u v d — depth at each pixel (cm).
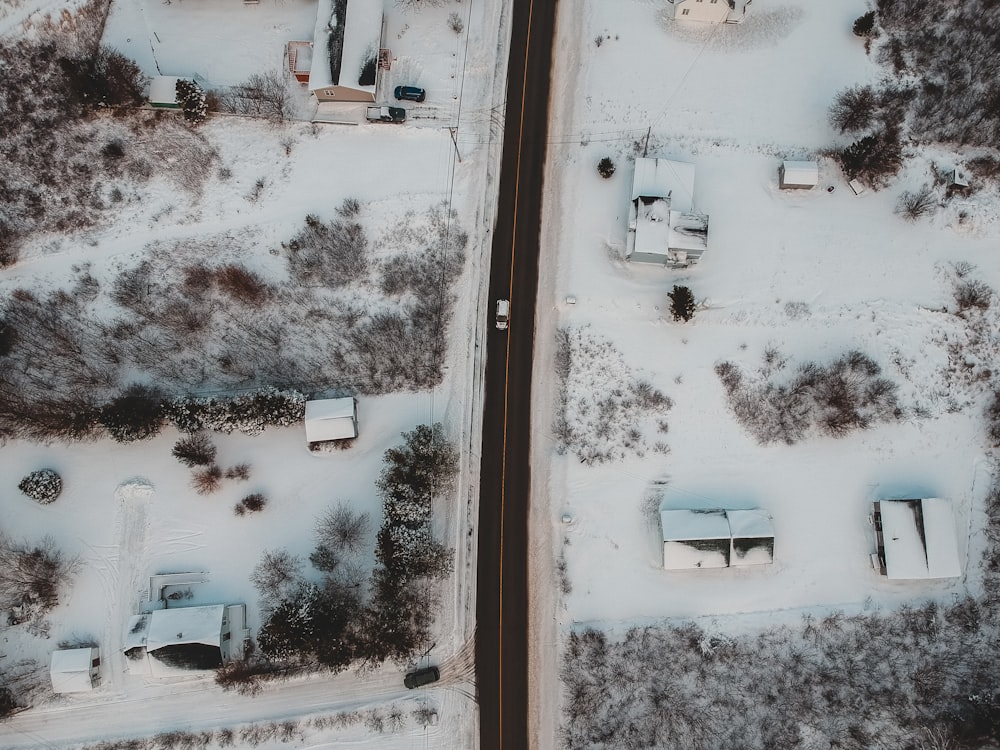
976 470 4741
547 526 4766
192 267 5078
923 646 4522
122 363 4962
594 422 4862
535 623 4647
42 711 4538
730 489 4762
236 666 4559
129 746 4491
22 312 5012
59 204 5212
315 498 4800
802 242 5069
